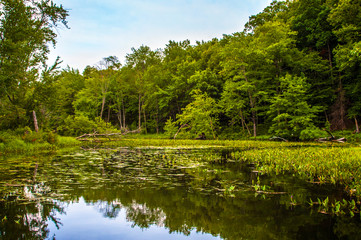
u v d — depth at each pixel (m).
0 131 16.34
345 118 23.95
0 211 3.78
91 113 43.91
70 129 28.98
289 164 8.37
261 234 2.98
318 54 27.83
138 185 5.46
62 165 8.40
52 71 19.81
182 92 40.28
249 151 12.20
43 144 16.50
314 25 26.44
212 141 24.28
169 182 5.80
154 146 18.89
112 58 41.41
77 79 50.50
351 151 10.99
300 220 3.46
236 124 33.47
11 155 11.77
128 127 47.12
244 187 5.37
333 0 24.94
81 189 5.09
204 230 3.11
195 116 29.47
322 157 9.06
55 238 2.86
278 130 23.45
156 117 43.97
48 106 20.64
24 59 16.95
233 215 3.66
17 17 16.05
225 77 33.06
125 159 10.20
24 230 3.12
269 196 4.66
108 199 4.42
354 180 5.91
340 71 23.70
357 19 20.52
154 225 3.29
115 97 46.34
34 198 4.44
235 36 33.16
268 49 25.31
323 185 5.59
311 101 26.89
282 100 22.75
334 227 3.22
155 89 40.66
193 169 7.67
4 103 17.06
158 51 47.47
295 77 23.50
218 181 5.94
